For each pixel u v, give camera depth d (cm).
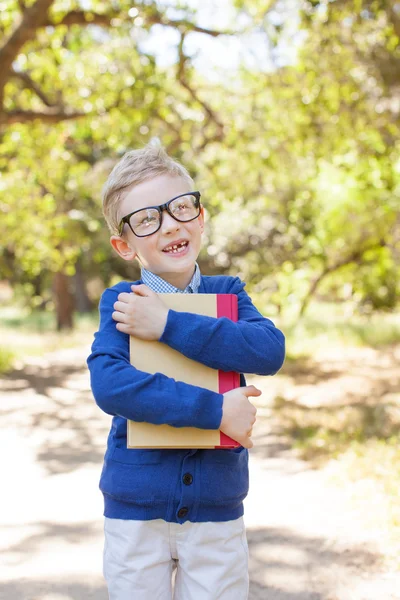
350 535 390
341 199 1614
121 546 204
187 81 1298
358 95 916
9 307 3428
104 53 1180
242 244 1958
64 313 2138
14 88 1230
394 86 843
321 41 887
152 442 195
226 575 205
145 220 209
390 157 1060
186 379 199
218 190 1466
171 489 200
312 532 401
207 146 1473
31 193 1558
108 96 1152
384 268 1964
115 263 2673
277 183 1428
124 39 1108
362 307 2266
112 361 195
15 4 1059
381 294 2228
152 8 999
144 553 202
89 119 1170
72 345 1723
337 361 1299
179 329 194
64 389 1059
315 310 2366
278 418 764
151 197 209
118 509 205
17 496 489
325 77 927
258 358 198
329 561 358
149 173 211
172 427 195
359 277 2136
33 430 736
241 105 1239
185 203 212
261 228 1931
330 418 734
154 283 215
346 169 1132
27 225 1519
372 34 855
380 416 693
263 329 205
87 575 351
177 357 199
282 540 391
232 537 207
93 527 421
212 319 198
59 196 1752
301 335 1725
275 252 1938
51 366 1345
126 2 997
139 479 201
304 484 505
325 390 956
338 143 1011
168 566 207
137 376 191
